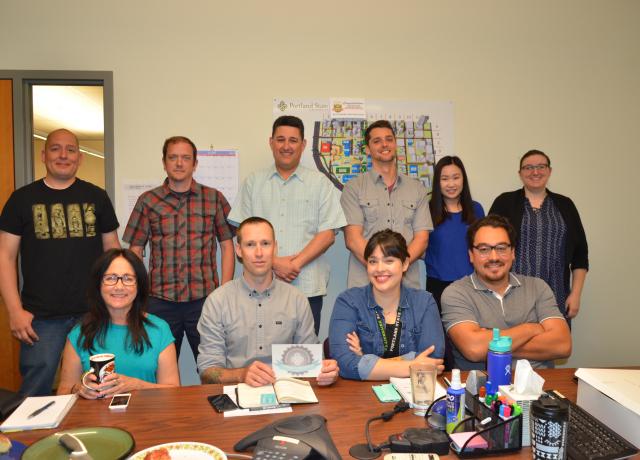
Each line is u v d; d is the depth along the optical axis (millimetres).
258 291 1983
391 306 1851
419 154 3293
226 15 3117
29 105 3053
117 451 1105
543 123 3410
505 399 1163
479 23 3324
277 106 3166
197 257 2740
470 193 3176
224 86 3131
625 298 3529
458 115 3326
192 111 3111
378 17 3230
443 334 1852
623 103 3479
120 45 3047
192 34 3098
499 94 3361
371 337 1814
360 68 3225
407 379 1552
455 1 3293
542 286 2076
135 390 1510
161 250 2715
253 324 1957
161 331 1807
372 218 2840
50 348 2500
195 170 3125
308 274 2730
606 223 3498
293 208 2799
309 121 3193
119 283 1704
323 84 3199
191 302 2740
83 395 1453
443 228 2934
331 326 1841
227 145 3145
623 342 3537
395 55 3252
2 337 3004
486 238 1988
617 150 3488
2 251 2486
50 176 2561
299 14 3168
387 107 3254
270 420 1295
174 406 1385
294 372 1536
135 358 1744
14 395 1469
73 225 2549
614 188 3496
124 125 3068
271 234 1942
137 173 3084
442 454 1128
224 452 1123
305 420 1219
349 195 2887
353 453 1116
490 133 3363
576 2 3398
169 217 2721
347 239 2844
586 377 1291
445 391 1451
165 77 3086
